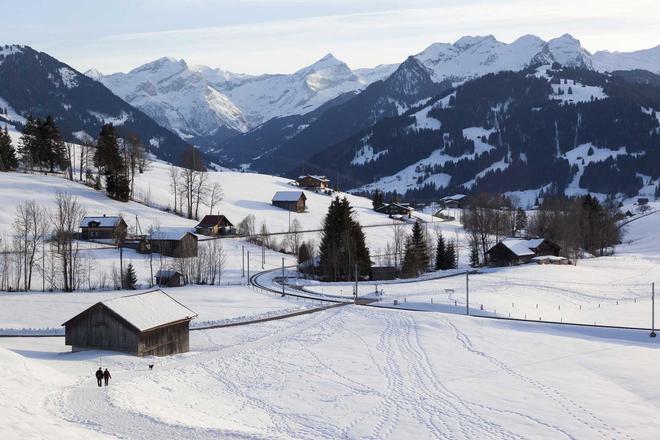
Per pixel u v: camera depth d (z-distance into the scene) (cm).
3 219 16762
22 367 6294
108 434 4809
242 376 7400
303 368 7762
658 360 8188
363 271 15762
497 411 6259
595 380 7325
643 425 5922
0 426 4253
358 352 8531
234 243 18888
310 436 5484
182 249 16200
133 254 16262
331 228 16062
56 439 4191
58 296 11944
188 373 7400
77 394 5950
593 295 13288
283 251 19138
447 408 6341
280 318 10625
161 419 5341
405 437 5569
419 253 16862
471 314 11250
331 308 11438
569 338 9331
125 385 6512
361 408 6328
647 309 12156
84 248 16175
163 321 8250
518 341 9138
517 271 15662
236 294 12706
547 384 7156
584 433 5719
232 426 5525
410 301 12112
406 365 7919
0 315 10375
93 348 8206
